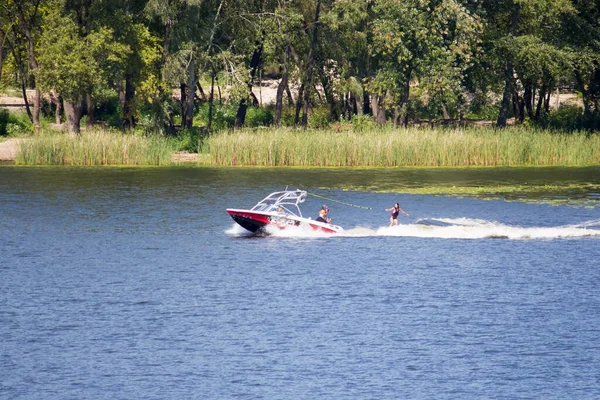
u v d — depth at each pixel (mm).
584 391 76375
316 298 104688
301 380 78625
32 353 85375
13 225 151875
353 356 84438
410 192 190250
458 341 88812
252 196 183875
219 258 126500
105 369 81312
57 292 107250
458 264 122812
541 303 102375
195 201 178000
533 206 170625
